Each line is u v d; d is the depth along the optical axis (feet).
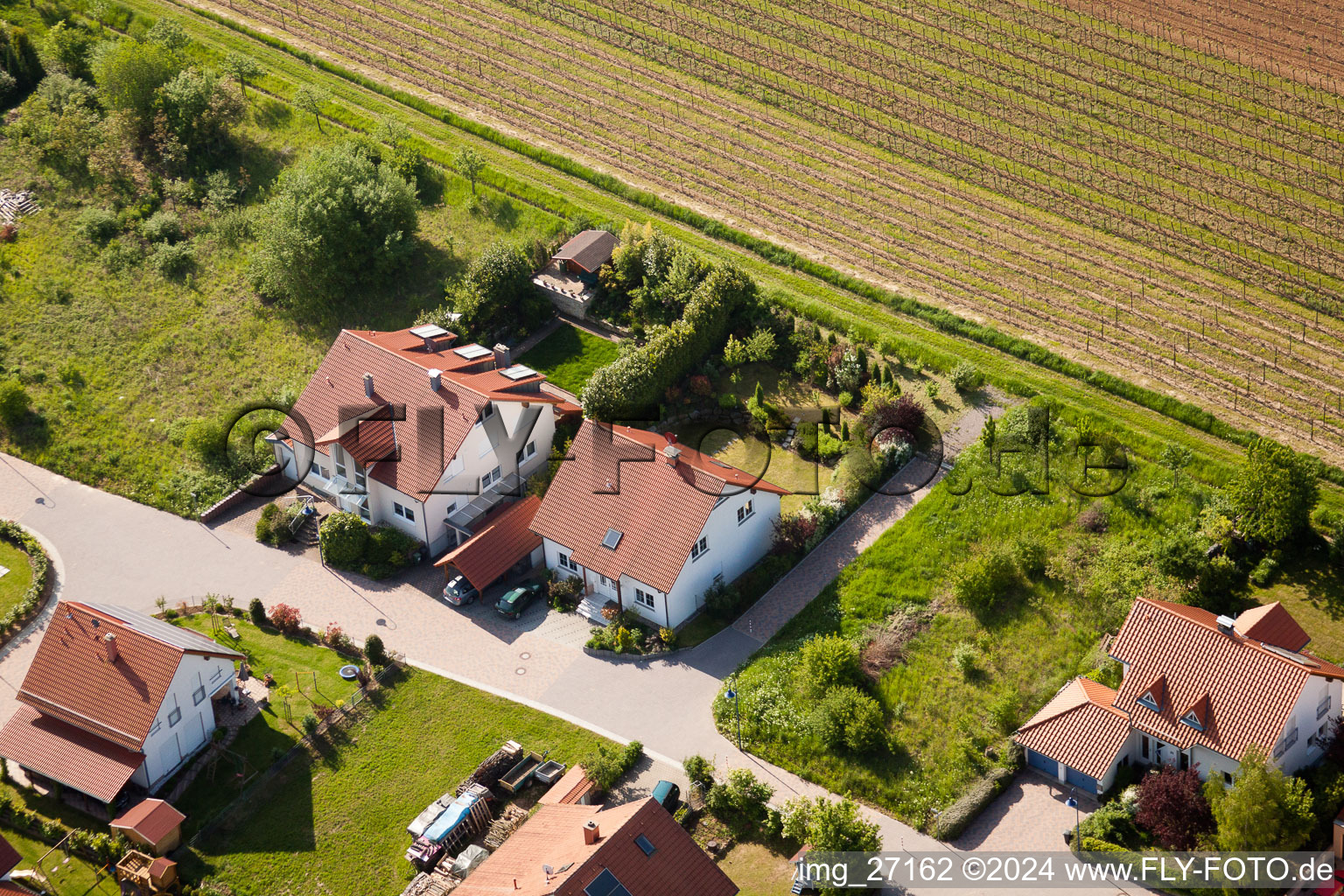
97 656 209.67
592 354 298.56
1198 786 194.18
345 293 317.01
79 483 279.28
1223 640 201.05
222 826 201.57
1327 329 288.71
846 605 236.63
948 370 284.41
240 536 262.67
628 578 233.35
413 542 254.27
